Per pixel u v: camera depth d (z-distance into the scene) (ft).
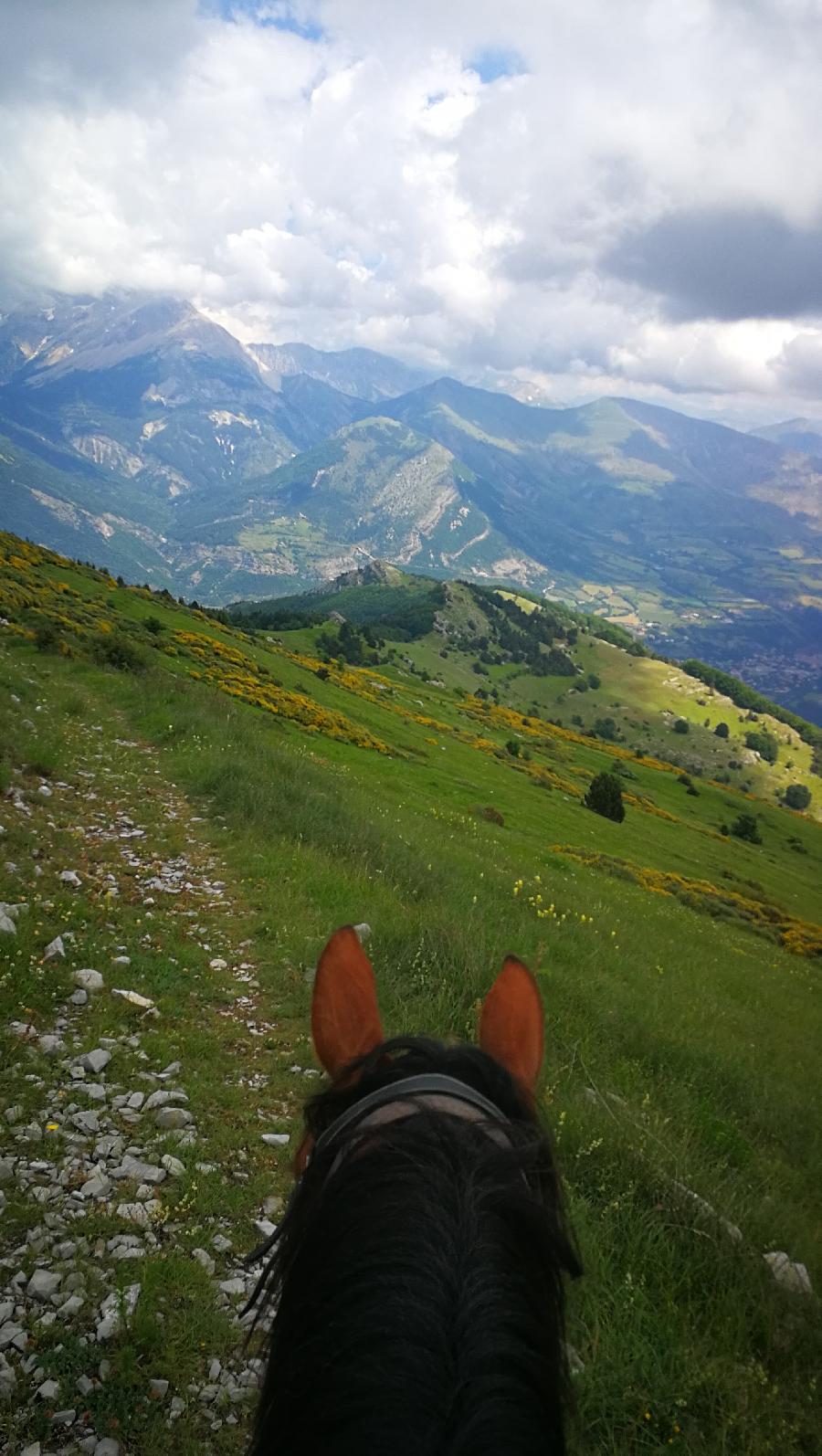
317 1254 3.28
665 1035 32.96
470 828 95.61
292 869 37.63
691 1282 15.10
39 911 26.53
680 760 625.41
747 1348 13.93
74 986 22.53
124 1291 12.61
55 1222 13.93
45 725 52.60
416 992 28.63
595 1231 15.78
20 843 32.07
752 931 119.85
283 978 26.84
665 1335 13.17
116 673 82.53
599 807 203.31
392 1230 3.05
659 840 205.67
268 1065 21.45
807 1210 22.39
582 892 74.90
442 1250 2.94
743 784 627.46
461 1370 2.49
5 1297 12.23
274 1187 16.40
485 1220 3.14
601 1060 28.04
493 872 58.70
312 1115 4.73
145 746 56.08
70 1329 11.82
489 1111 4.12
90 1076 18.79
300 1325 3.02
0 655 73.26
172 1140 16.81
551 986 32.89
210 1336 12.23
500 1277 2.91
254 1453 3.00
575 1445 10.57
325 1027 5.69
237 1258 14.14
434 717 268.62
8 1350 11.39
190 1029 22.36
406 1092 4.16
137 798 43.65
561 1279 3.41
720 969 61.72
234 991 25.50
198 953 27.32
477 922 37.83
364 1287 2.86
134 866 34.04
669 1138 21.48
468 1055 4.64
